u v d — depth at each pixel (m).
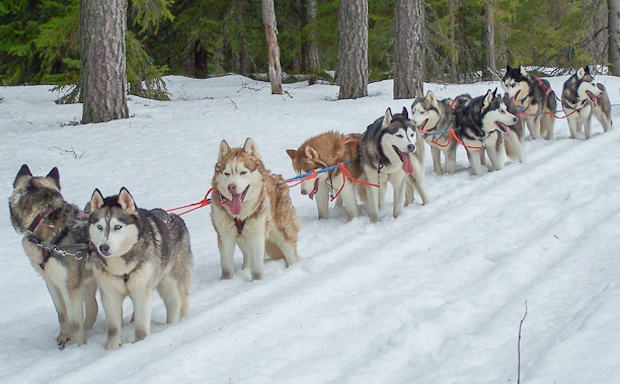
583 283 4.27
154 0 18.72
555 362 3.15
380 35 24.98
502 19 26.19
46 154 12.28
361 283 5.03
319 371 3.56
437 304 4.40
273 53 20.73
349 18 18.20
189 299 5.24
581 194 6.68
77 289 4.46
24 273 6.37
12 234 7.76
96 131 14.21
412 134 6.78
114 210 4.11
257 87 24.56
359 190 7.69
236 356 3.89
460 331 3.89
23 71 26.03
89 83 15.29
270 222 5.77
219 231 5.66
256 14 29.56
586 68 10.20
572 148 9.21
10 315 5.17
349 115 14.84
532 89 10.45
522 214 6.31
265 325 4.25
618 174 7.34
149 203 8.83
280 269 5.91
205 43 28.98
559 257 4.98
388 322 4.14
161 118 15.80
